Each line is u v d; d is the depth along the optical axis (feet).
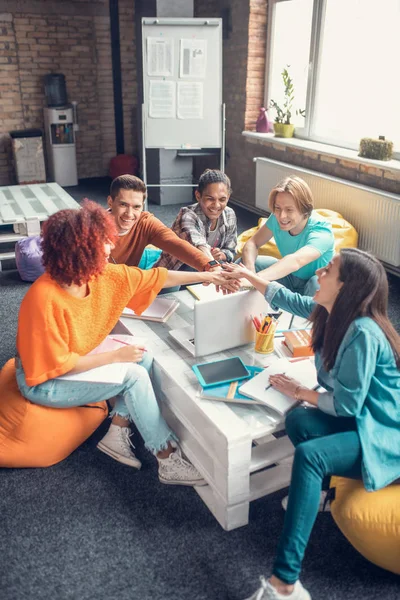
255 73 19.43
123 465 7.19
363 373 5.14
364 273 5.22
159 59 17.37
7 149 24.18
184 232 9.45
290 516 5.01
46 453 7.03
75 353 6.46
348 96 16.33
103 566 5.67
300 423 5.61
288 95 17.89
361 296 5.24
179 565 5.68
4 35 22.65
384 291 5.29
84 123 25.18
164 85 17.63
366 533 5.32
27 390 6.70
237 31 19.47
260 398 5.94
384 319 5.34
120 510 6.43
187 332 7.44
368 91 15.57
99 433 7.80
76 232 5.82
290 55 18.44
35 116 24.17
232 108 20.74
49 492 6.72
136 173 25.25
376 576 5.58
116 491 6.73
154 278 7.09
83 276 5.99
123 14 23.85
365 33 15.25
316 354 5.88
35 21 22.91
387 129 15.23
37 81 23.72
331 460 5.15
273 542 5.97
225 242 10.14
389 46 14.57
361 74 15.69
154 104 17.83
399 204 13.46
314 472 5.09
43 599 5.29
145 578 5.53
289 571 4.88
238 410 5.96
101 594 5.35
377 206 14.16
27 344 6.16
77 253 5.85
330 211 14.89
